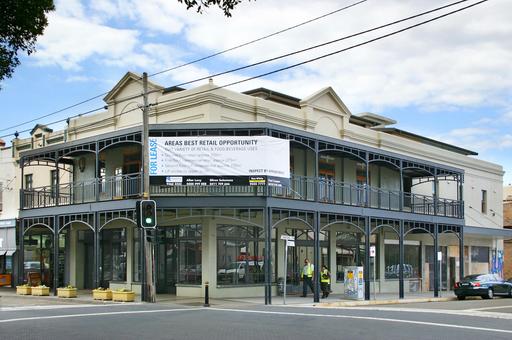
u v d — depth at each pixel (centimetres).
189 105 2684
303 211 2598
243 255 2758
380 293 3409
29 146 3594
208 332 1422
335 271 3170
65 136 3316
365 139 3394
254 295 2766
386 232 3531
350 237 3300
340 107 3244
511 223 5253
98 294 2544
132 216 2686
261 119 2798
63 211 2856
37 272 3238
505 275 5112
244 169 2478
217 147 2494
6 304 2319
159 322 1633
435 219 3328
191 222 2711
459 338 1352
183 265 2733
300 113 3011
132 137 2648
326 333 1410
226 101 2681
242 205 2469
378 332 1439
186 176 2483
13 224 3475
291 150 2978
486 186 4497
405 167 3234
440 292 3478
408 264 3703
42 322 1641
